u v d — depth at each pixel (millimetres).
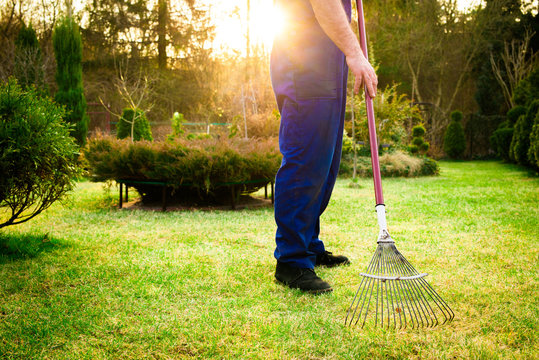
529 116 10438
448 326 1617
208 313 1734
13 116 2662
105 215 4273
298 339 1514
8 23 19766
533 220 3928
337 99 2107
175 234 3371
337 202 5398
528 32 21688
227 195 5293
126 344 1470
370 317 1703
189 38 22656
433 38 22438
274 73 2191
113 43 21859
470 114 18703
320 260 2494
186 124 15828
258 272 2314
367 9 22484
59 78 9641
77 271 2289
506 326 1617
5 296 1915
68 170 2908
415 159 10461
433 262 2529
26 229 3451
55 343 1477
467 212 4457
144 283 2107
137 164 4750
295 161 2100
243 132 11625
